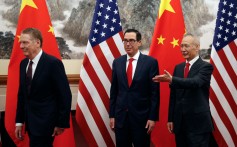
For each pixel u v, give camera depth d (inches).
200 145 111.6
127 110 121.5
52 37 132.6
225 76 141.0
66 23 152.3
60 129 104.0
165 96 141.8
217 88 140.5
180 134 117.5
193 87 106.7
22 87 106.4
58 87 103.1
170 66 139.2
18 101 111.0
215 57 141.5
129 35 122.7
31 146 103.7
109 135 138.3
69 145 134.8
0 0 143.8
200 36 169.6
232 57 142.1
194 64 114.6
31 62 104.5
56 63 103.4
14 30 146.0
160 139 141.3
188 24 167.6
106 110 137.6
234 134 142.8
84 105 136.0
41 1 132.3
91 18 155.8
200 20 169.5
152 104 119.1
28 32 102.7
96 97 136.6
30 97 104.0
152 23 162.2
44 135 102.0
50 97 104.5
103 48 137.3
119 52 138.3
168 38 139.9
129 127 122.6
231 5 143.7
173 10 140.6
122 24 158.2
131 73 123.3
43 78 101.9
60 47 151.5
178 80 104.6
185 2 167.3
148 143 123.3
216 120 140.9
